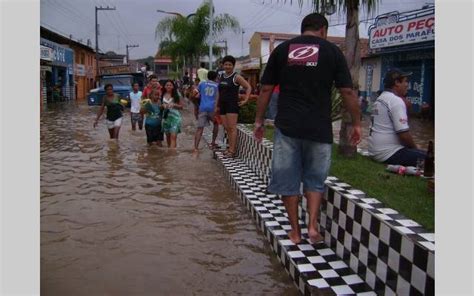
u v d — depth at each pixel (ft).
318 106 12.99
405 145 18.43
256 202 18.42
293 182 13.60
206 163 28.73
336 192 13.30
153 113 34.81
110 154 31.65
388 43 69.31
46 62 91.81
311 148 13.23
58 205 19.17
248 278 12.89
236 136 28.76
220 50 96.43
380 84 77.00
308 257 12.95
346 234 12.53
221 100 28.48
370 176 16.01
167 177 24.64
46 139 39.27
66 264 13.51
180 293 11.95
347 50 20.11
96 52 158.20
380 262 10.66
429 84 64.90
